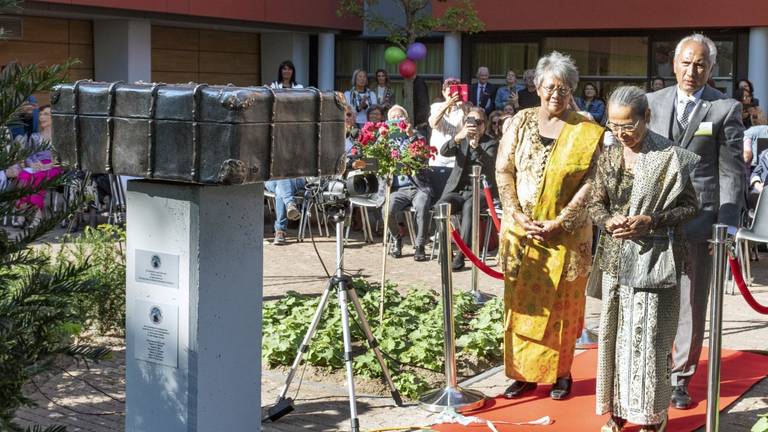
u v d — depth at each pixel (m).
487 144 10.96
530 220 6.02
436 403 6.09
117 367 6.77
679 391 6.14
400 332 7.18
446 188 11.08
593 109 17.52
